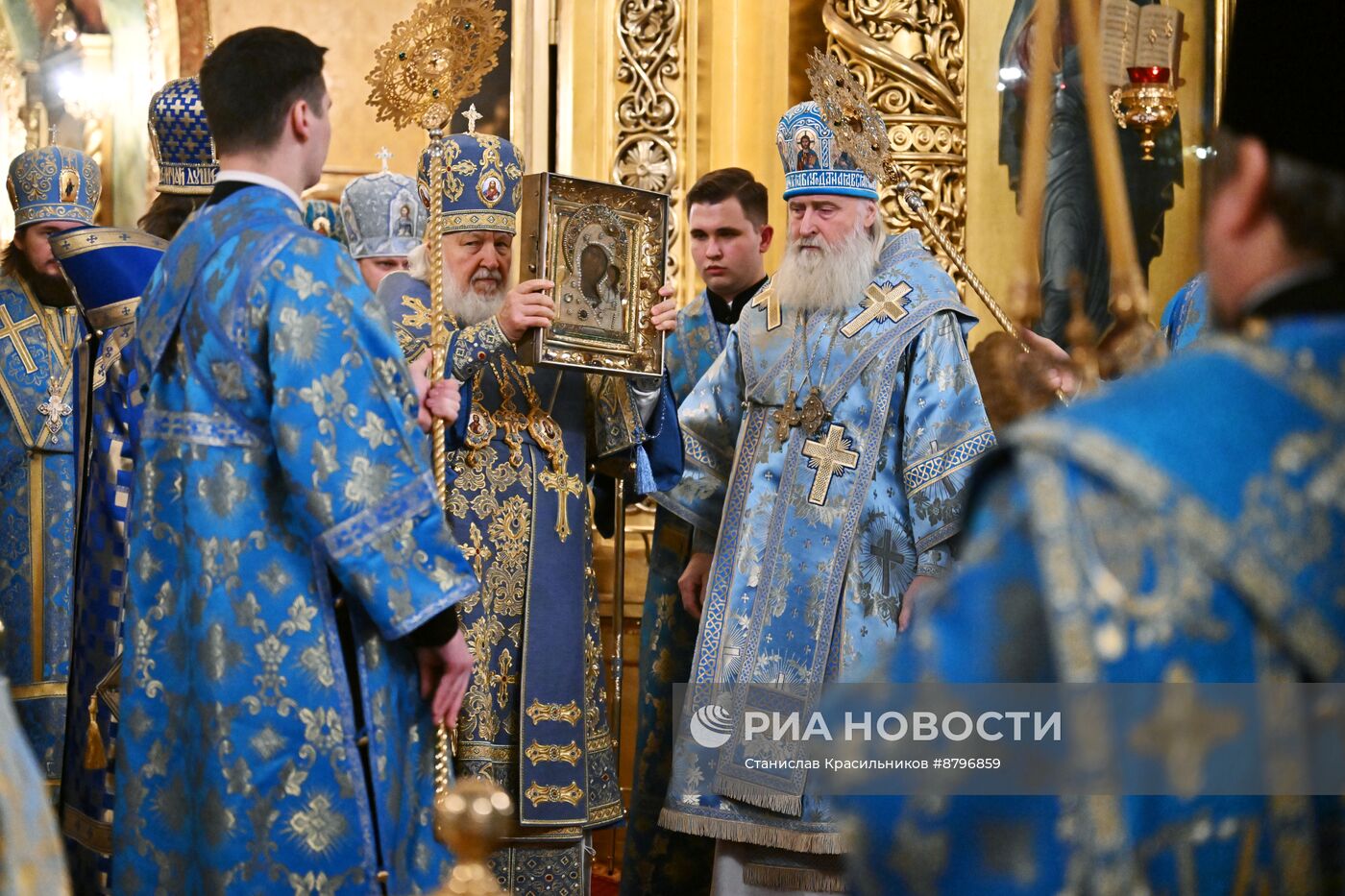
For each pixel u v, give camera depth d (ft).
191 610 8.24
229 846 8.04
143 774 8.39
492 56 10.21
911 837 2.82
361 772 8.19
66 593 14.17
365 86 19.67
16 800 3.77
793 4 18.88
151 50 19.79
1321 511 2.76
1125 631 2.70
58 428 14.12
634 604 18.03
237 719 8.09
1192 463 2.76
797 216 12.10
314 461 8.03
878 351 11.66
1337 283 2.95
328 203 18.79
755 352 12.21
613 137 19.13
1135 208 18.78
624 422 12.17
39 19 19.90
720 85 19.04
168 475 8.44
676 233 19.03
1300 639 2.70
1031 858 2.75
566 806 11.26
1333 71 2.94
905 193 12.20
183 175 11.78
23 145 20.01
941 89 18.56
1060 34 17.99
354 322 8.23
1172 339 13.08
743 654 11.53
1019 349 10.93
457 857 6.00
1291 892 2.81
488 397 11.64
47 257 14.20
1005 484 2.90
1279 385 2.85
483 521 11.39
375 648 8.34
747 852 11.45
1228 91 3.12
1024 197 6.03
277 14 19.75
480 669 11.19
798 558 11.55
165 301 8.60
